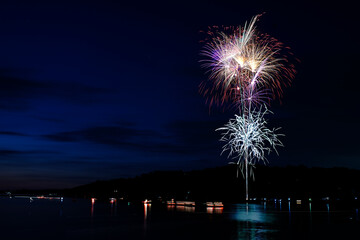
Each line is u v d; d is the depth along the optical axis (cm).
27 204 18700
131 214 10144
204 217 8688
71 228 6631
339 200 17912
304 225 6669
